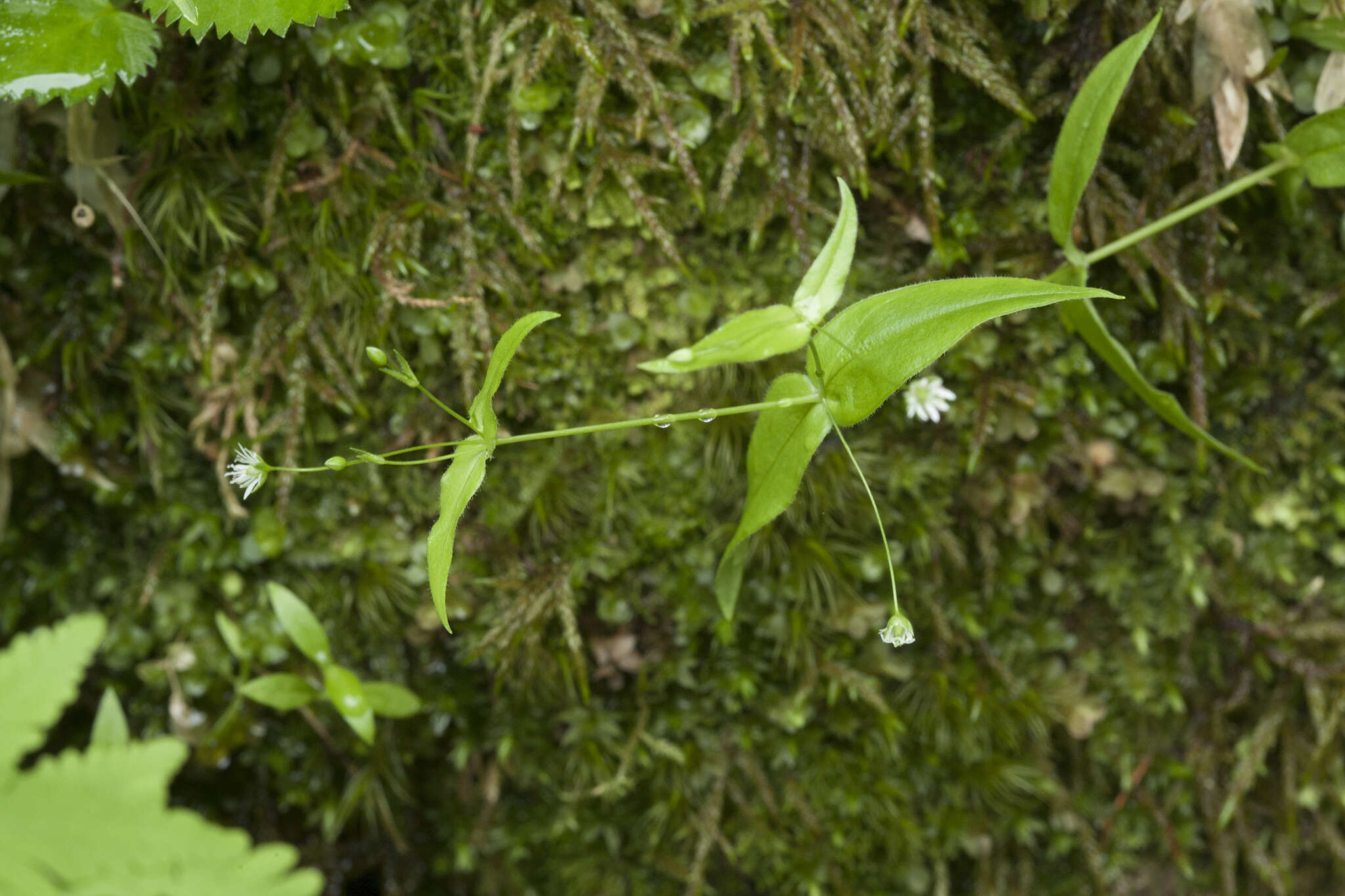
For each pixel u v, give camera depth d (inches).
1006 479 35.2
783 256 34.5
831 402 32.1
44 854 29.9
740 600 35.3
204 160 33.9
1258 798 36.3
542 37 33.5
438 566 31.8
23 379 34.5
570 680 35.1
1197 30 33.4
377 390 34.6
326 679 34.4
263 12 32.2
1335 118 33.2
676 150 33.6
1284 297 34.9
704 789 35.8
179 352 34.4
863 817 35.9
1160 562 35.7
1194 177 34.3
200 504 34.9
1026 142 34.3
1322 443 35.2
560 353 34.5
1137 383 33.7
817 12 33.4
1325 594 35.7
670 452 34.9
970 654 35.7
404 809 36.4
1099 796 36.3
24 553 35.0
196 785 35.9
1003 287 31.2
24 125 33.7
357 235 34.1
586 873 36.1
